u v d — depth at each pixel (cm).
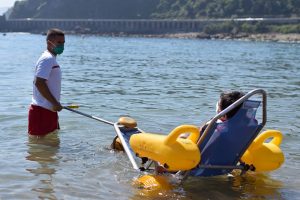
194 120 1216
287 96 1783
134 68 3016
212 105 1474
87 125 1106
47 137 974
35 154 853
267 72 2973
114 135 1022
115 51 5619
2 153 852
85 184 712
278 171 812
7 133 1002
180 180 726
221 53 5738
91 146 924
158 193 686
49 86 940
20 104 1376
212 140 695
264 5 18262
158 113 1304
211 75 2625
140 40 12150
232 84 2166
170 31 18175
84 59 3903
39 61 929
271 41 13525
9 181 710
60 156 850
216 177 768
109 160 836
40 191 677
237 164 772
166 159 662
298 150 948
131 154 816
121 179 739
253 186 738
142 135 724
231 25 16262
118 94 1691
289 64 3875
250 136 708
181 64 3522
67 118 1173
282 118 1286
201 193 696
